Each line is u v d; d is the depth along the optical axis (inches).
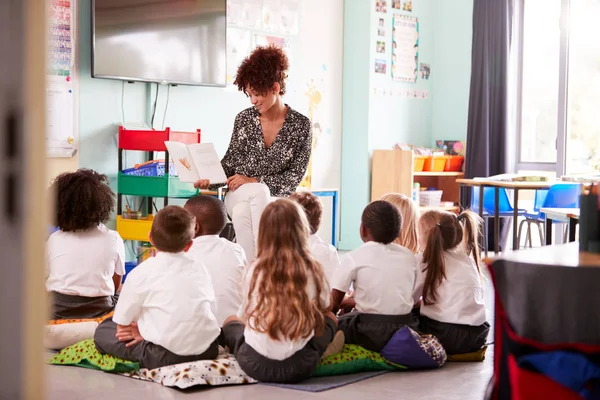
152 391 94.7
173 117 206.2
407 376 106.7
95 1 179.5
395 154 258.4
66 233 119.0
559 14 262.8
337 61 263.4
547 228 169.8
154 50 193.6
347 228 267.6
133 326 102.7
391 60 270.2
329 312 105.3
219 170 132.3
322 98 257.8
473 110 267.6
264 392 95.5
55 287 117.3
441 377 106.2
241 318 107.4
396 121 274.4
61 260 117.3
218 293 111.0
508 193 257.8
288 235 96.6
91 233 119.6
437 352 110.6
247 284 98.8
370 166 264.5
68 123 179.0
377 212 112.5
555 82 264.8
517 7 271.6
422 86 284.7
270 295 95.5
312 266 98.2
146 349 101.0
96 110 186.2
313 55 252.8
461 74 283.0
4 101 21.2
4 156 21.3
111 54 183.8
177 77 199.9
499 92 264.2
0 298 21.4
